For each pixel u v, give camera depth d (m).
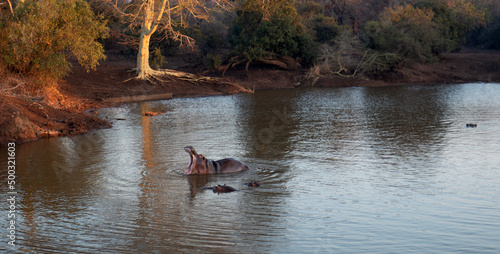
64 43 28.75
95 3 44.72
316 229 9.66
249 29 51.00
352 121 24.88
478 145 18.08
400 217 10.34
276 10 50.81
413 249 8.66
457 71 53.38
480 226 9.76
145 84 40.16
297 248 8.72
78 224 10.02
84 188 12.64
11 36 26.42
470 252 8.52
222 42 58.16
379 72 51.41
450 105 31.80
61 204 11.34
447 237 9.20
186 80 42.69
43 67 28.14
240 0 54.19
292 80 48.25
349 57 51.78
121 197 11.85
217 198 11.72
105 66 44.25
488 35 68.75
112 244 8.95
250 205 11.20
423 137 19.89
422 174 13.92
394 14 59.59
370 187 12.62
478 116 26.22
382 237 9.23
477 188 12.48
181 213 10.67
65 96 31.62
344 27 56.84
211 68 47.94
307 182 13.11
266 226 9.85
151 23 41.09
